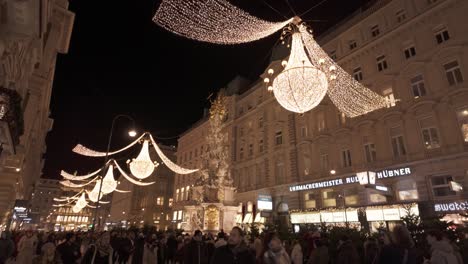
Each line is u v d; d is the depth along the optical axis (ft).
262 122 122.42
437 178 64.03
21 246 44.68
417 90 71.51
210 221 78.74
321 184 87.30
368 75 82.99
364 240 34.45
